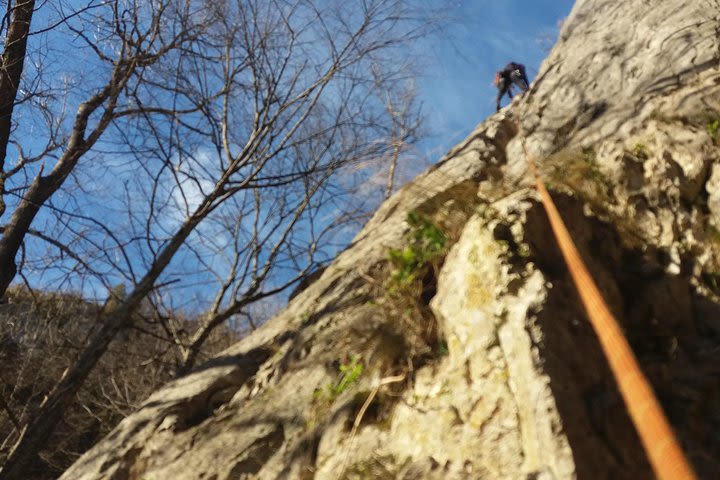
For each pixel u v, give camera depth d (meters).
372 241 4.84
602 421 2.21
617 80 5.31
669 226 3.27
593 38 6.30
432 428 2.54
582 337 2.44
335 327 3.91
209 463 3.43
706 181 3.45
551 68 6.32
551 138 5.14
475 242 2.94
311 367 3.71
